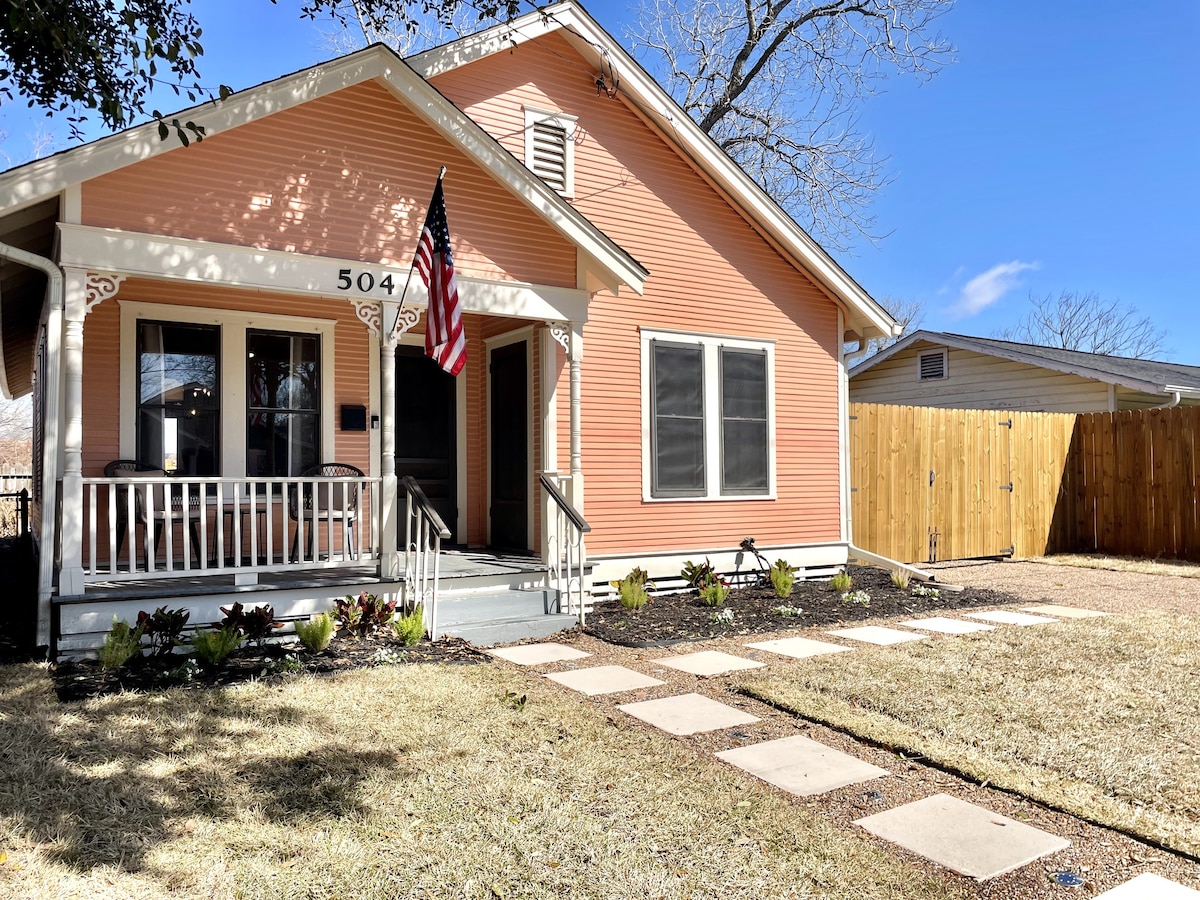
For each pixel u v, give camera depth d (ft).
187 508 20.25
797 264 34.83
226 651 18.20
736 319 33.17
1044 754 13.28
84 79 19.35
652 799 11.51
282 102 20.76
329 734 13.92
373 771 12.34
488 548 30.68
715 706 16.25
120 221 19.19
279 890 8.94
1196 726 14.66
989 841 10.43
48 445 19.15
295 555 25.39
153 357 24.84
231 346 25.79
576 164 30.45
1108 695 16.51
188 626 19.98
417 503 22.26
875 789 12.17
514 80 29.55
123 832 10.23
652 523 30.53
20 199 17.78
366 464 28.07
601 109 31.17
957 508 40.16
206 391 25.52
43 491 19.15
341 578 22.41
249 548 25.84
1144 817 10.98
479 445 31.76
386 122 22.95
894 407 38.32
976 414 41.16
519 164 24.26
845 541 35.42
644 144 31.83
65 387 18.99
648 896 8.95
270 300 26.40
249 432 26.05
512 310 24.71
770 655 20.61
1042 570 38.11
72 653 18.52
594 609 26.78
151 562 19.77
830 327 35.91
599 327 29.76
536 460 28.63
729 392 32.73
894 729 14.49
